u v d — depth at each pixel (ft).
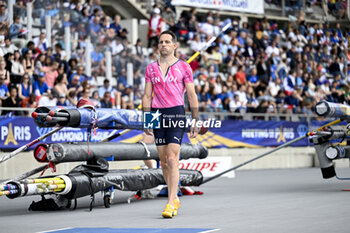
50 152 47.75
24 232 36.42
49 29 119.55
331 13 192.24
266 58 160.76
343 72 183.42
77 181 48.03
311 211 45.70
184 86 46.75
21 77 105.09
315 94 165.78
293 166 140.87
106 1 155.63
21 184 44.93
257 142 133.18
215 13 160.35
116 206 54.03
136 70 130.11
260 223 38.81
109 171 53.26
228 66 150.92
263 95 149.89
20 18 114.21
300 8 183.62
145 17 160.15
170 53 46.47
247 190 70.90
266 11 180.04
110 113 53.26
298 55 170.91
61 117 47.50
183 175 64.18
